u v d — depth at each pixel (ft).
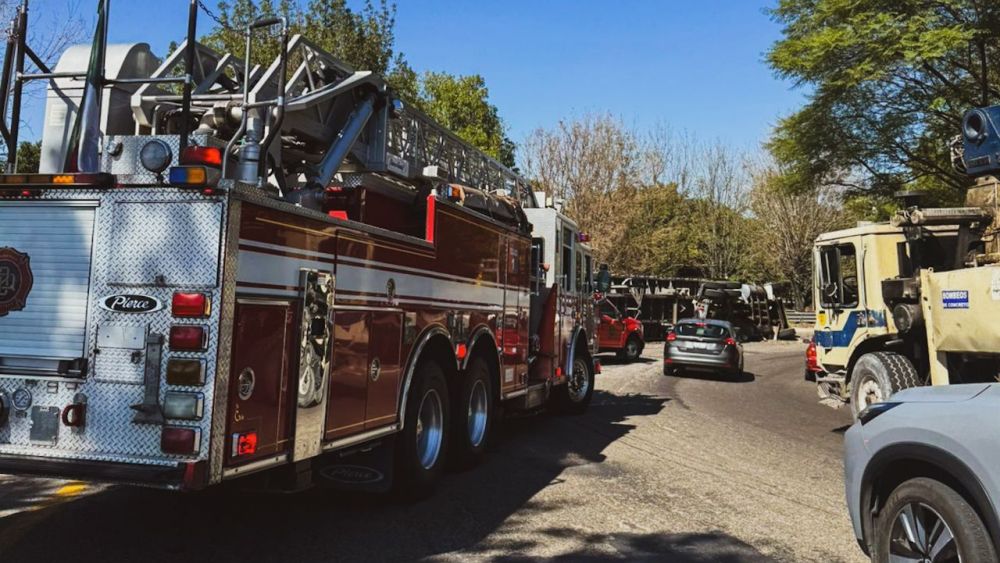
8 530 16.66
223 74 22.99
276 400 13.75
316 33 67.46
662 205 132.77
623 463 25.90
